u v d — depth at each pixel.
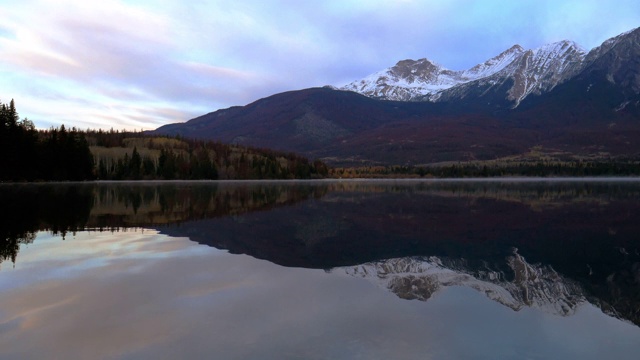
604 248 15.66
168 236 17.34
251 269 11.65
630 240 17.48
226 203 35.81
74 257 12.94
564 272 11.85
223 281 10.29
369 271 11.67
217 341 6.62
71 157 99.62
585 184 93.19
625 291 10.04
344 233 19.00
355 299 8.96
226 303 8.55
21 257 12.90
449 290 9.88
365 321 7.64
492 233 19.42
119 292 9.22
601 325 7.81
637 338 7.22
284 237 17.56
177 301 8.63
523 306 8.81
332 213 27.97
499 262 13.09
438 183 111.69
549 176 175.62
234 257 13.26
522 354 6.45
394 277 11.02
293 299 8.88
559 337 7.17
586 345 6.87
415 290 9.78
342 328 7.27
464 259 13.49
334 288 9.81
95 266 11.75
